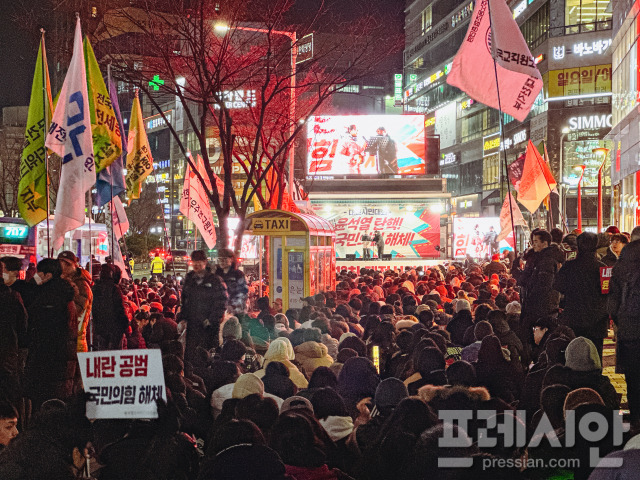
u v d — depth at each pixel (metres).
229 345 8.11
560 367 6.31
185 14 16.38
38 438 4.79
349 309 12.36
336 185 47.25
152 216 90.81
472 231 40.66
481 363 7.30
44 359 8.05
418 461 4.59
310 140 48.84
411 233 45.84
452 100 95.88
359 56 20.09
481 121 88.06
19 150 56.94
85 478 4.96
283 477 4.54
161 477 4.97
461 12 90.19
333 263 22.33
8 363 7.59
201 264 10.06
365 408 6.28
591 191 62.78
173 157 111.62
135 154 17.73
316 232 18.48
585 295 8.91
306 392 6.75
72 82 10.23
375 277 21.36
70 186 10.15
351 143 49.12
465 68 11.22
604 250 13.03
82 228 30.64
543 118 67.19
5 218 28.09
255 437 4.72
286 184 27.39
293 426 5.04
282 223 17.78
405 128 49.34
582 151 63.88
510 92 10.89
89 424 5.05
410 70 109.31
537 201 21.92
